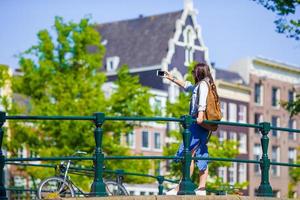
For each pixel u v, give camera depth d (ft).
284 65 276.82
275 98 274.57
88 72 146.82
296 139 279.90
